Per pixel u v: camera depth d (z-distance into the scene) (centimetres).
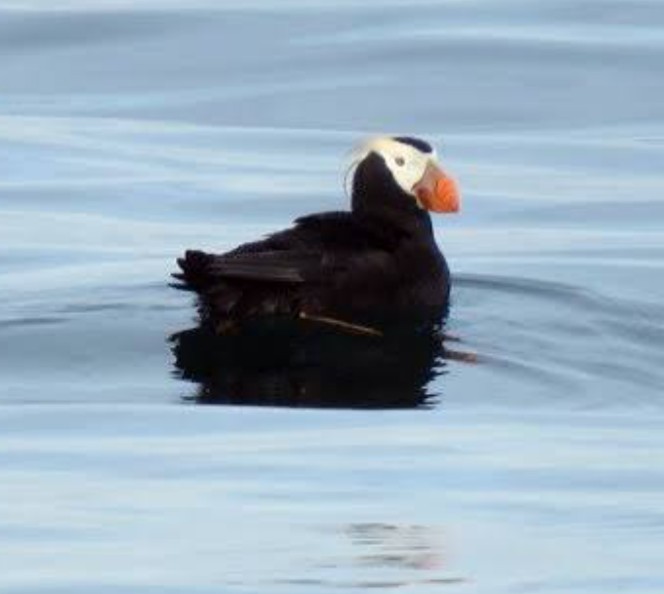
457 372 1501
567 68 2583
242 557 1116
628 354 1563
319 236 1588
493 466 1305
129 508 1213
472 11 2772
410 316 1598
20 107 2494
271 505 1222
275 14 2758
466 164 2286
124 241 1962
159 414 1416
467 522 1187
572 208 2108
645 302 1684
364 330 1562
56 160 2273
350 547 1135
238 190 2173
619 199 2142
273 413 1416
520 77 2559
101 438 1367
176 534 1162
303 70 2591
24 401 1451
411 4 2800
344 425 1392
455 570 1090
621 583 1068
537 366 1520
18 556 1119
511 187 2192
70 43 2673
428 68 2583
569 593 1053
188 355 1529
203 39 2681
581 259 1866
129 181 2195
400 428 1388
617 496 1242
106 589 1061
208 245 1958
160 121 2447
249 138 2383
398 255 1608
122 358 1531
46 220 2042
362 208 1647
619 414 1435
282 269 1541
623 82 2552
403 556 1117
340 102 2502
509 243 1959
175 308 1627
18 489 1253
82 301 1653
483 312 1631
